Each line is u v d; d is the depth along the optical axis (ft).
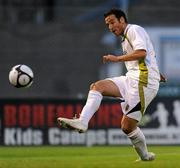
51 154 164.45
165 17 279.69
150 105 206.18
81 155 157.07
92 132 204.54
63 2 311.27
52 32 270.87
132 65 102.63
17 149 186.09
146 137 205.98
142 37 100.48
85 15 288.92
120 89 102.53
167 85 260.83
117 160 120.47
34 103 204.54
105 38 268.41
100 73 259.39
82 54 262.47
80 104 204.33
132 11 278.67
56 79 258.37
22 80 105.70
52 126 204.23
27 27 270.05
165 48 277.23
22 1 310.04
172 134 206.18
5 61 262.67
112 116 204.54
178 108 206.39
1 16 286.66
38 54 264.11
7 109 204.23
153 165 101.55
